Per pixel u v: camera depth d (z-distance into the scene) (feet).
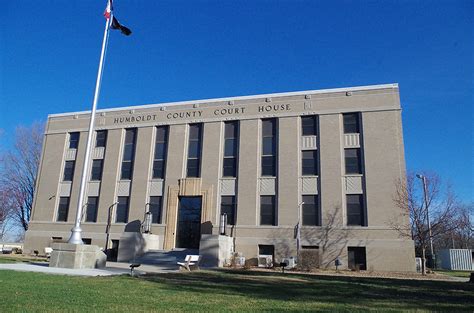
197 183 110.83
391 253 92.48
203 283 46.11
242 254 101.65
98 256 64.80
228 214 107.04
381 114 101.09
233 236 103.81
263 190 105.70
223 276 58.13
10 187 162.09
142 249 102.01
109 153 122.21
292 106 108.68
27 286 35.65
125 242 99.86
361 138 101.86
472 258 160.45
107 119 125.49
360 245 94.84
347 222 97.91
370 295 39.68
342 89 105.70
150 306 27.76
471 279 63.82
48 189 126.62
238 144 110.73
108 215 116.67
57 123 132.36
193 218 110.11
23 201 164.25
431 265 136.36
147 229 109.40
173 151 115.75
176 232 110.01
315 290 42.78
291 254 98.63
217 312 26.12
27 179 166.71
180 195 111.86
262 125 110.93
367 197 97.25
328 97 106.52
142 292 35.35
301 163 104.94
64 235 120.06
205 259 91.56
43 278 43.60
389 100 101.45
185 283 45.27
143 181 116.06
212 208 108.27
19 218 166.40
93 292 33.86
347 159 101.91
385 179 96.99
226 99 114.73
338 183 100.22
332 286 48.39
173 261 94.38
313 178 102.94
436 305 33.04
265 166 107.65
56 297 30.01
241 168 108.47
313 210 101.19
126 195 117.70
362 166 100.07
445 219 128.26
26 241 123.85
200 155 113.60
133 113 123.03
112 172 120.16
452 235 178.09
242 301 31.96
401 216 93.91
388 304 32.89
